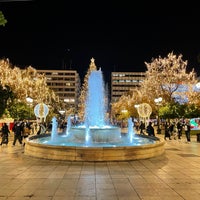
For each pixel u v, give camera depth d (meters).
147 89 59.03
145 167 12.91
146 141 22.23
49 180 10.27
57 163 13.73
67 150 14.39
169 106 45.00
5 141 23.11
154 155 16.03
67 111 120.06
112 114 108.12
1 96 15.12
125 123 60.19
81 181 10.13
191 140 29.80
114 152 14.27
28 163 13.77
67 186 9.40
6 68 53.81
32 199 7.91
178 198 8.10
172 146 23.09
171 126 32.78
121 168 12.61
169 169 12.48
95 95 27.77
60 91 172.50
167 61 57.00
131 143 20.72
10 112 39.84
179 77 56.78
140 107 34.03
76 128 21.08
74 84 173.12
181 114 44.03
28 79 60.44
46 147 14.99
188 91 59.09
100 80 28.23
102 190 8.92
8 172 11.66
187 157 16.30
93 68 80.19
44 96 73.50
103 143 20.06
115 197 8.16
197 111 44.47
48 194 8.41
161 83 56.69
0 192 8.62
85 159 14.16
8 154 17.11
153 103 55.47
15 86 52.97
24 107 42.59
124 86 181.75
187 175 11.23
